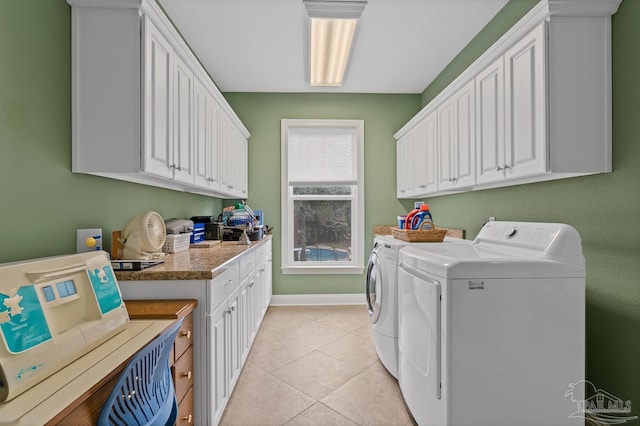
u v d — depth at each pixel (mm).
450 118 2475
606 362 1563
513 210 2201
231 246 2551
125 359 903
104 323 1028
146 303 1414
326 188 4023
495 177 1907
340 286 3947
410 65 3227
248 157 3908
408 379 1721
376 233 3873
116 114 1493
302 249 4008
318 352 2566
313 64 3090
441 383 1378
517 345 1349
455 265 1343
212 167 2469
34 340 789
